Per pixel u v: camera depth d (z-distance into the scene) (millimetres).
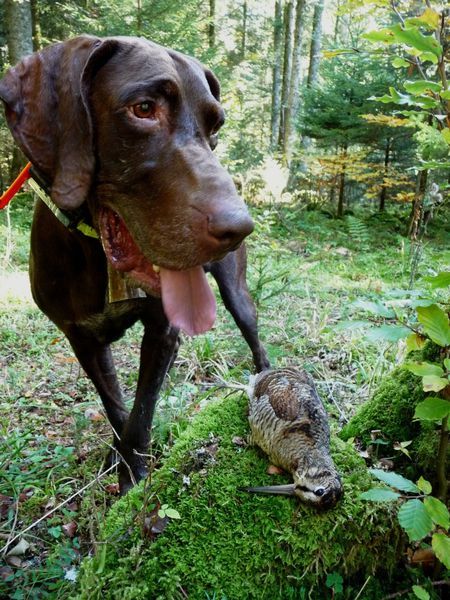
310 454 637
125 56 625
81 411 1251
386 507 666
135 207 634
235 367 1329
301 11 6000
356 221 3385
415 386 818
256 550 632
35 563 796
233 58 8289
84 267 812
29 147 648
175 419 1100
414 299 618
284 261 2629
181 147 615
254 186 4371
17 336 1659
